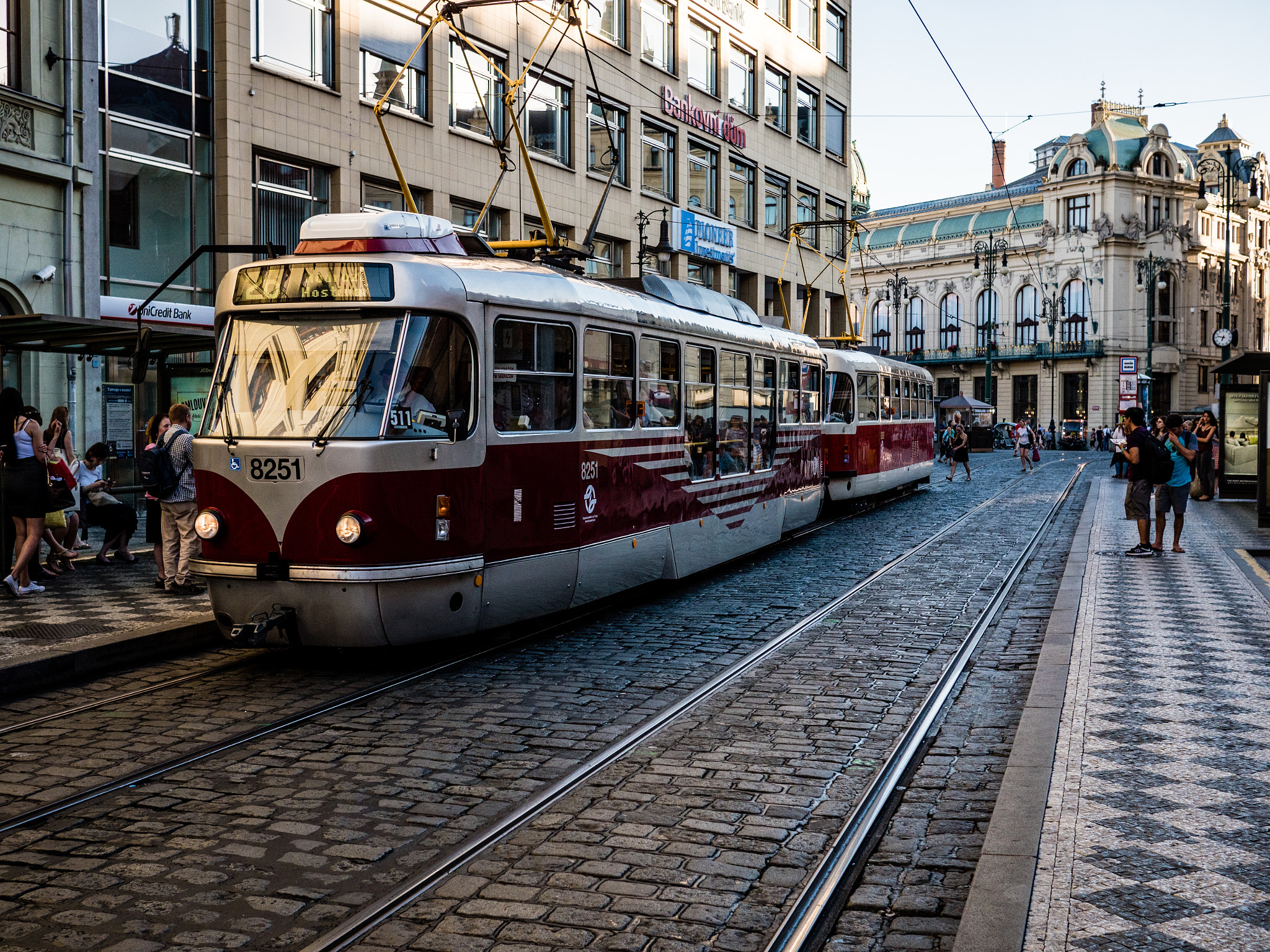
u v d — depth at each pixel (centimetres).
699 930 426
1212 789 548
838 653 933
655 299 1202
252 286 859
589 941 417
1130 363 3084
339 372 825
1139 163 8031
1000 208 8694
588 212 2944
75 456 1395
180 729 705
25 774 616
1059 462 5047
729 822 541
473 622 877
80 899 455
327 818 548
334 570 793
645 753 654
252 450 820
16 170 1614
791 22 4088
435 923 431
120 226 1844
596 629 1045
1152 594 1159
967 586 1287
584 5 2895
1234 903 417
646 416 1139
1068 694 741
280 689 808
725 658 914
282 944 418
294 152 2091
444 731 699
